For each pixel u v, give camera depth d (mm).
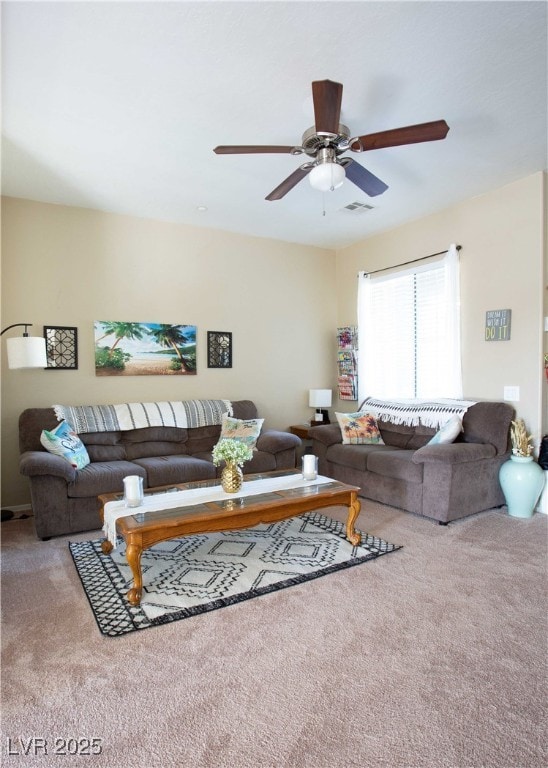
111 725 1527
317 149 2496
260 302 5281
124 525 2328
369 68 2320
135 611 2236
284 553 2939
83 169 3443
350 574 2625
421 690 1679
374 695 1655
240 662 1849
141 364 4504
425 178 3709
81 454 3543
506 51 2213
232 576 2613
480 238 4113
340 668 1807
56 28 2006
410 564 2746
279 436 4273
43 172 3480
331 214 4516
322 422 5375
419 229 4695
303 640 1994
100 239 4316
